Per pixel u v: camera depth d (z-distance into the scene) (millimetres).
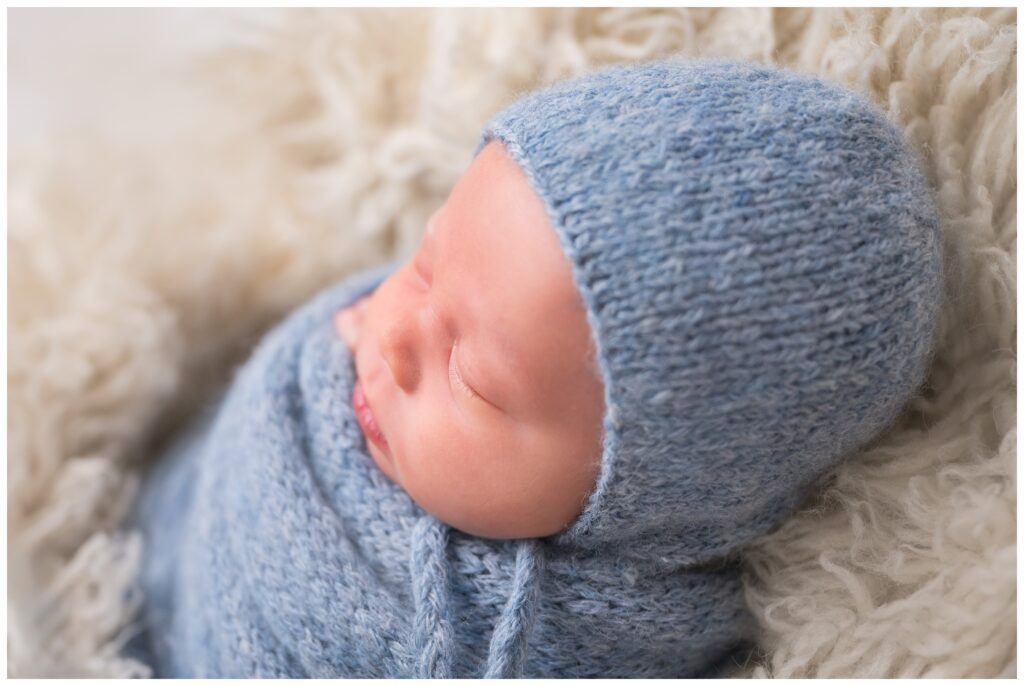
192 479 988
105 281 1073
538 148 626
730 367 590
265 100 1140
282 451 778
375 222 1087
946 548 655
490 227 635
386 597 710
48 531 968
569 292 604
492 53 957
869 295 609
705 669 783
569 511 674
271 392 821
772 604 721
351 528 746
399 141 1042
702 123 618
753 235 590
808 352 598
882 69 757
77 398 1029
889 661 659
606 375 588
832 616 689
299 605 727
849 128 640
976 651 630
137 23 1224
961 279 706
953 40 716
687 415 601
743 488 660
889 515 695
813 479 710
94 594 931
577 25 934
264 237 1135
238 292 1138
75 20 1249
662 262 580
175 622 900
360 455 765
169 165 1165
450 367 675
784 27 835
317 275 1133
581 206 592
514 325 620
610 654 729
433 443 679
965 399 704
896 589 687
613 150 607
